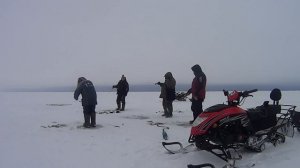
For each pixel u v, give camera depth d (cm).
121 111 1448
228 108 573
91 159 630
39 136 863
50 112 1481
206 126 553
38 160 630
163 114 1266
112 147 720
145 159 615
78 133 893
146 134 855
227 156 547
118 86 1470
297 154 611
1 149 722
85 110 981
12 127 1020
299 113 773
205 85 901
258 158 585
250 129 592
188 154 627
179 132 867
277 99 700
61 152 689
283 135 697
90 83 984
